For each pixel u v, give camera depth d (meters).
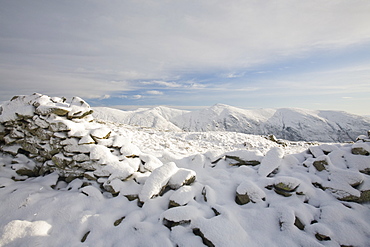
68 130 6.75
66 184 6.39
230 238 4.03
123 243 4.16
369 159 5.90
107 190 5.78
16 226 4.26
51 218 4.73
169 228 4.54
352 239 4.12
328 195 5.36
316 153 7.21
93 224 4.63
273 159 6.80
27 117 7.06
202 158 7.69
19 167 6.50
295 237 4.20
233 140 18.41
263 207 5.10
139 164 6.80
